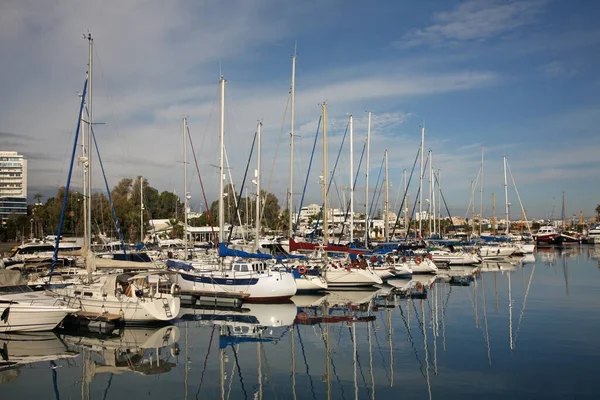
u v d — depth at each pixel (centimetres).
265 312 2853
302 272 3500
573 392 1459
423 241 6100
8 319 2197
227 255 3175
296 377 1648
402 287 3972
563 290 3616
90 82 2817
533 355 1856
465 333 2236
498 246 7062
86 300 2414
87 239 2698
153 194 12044
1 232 9931
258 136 4062
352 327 2412
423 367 1733
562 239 11406
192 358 1881
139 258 3831
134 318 2358
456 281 4341
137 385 1581
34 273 3259
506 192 8350
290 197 3900
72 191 7250
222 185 3428
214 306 3045
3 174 15125
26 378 1653
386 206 6025
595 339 2089
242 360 1853
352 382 1585
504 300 3189
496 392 1470
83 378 1648
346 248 3831
